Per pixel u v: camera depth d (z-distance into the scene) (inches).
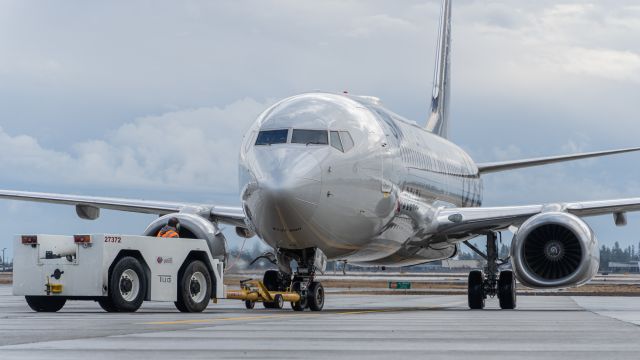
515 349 815.7
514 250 1830.7
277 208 1576.0
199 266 1605.6
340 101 1791.3
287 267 1736.0
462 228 2043.6
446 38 3144.7
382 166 1776.6
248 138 1712.6
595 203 1931.6
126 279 1533.0
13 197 2180.1
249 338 924.6
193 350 786.8
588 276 1803.6
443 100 3085.6
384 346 839.7
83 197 2160.4
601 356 754.2
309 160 1612.9
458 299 3083.2
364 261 2032.5
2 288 3821.4
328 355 753.0
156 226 1947.6
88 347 810.2
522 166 2721.5
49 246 1571.1
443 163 2346.2
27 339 899.4
